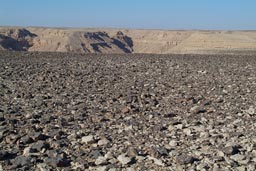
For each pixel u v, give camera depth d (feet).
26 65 127.03
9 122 49.55
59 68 120.06
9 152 38.27
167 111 58.34
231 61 155.53
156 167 34.63
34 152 38.60
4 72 105.09
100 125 49.34
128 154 37.63
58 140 42.24
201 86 84.89
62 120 51.39
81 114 55.16
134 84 87.04
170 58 170.91
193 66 132.77
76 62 143.64
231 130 46.93
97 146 40.60
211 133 45.60
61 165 34.96
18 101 65.05
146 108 60.29
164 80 95.14
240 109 59.67
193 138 43.29
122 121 51.60
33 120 50.49
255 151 38.65
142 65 134.82
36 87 80.23
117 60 155.84
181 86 84.64
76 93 73.61
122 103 64.13
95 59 159.74
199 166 34.35
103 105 62.28
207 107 61.05
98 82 89.51
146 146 40.37
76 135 44.01
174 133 45.55
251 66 134.21
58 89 78.28
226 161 35.91
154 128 47.52
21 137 42.52
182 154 37.55
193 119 53.01
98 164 35.35
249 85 86.79
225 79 98.12
